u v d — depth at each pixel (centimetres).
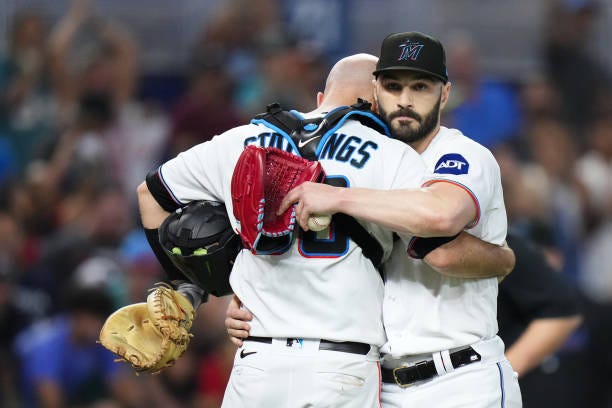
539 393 2244
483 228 1495
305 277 1423
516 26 3994
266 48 3616
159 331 1484
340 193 1379
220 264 1520
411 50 1469
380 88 1509
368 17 3741
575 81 4000
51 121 3578
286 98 3553
